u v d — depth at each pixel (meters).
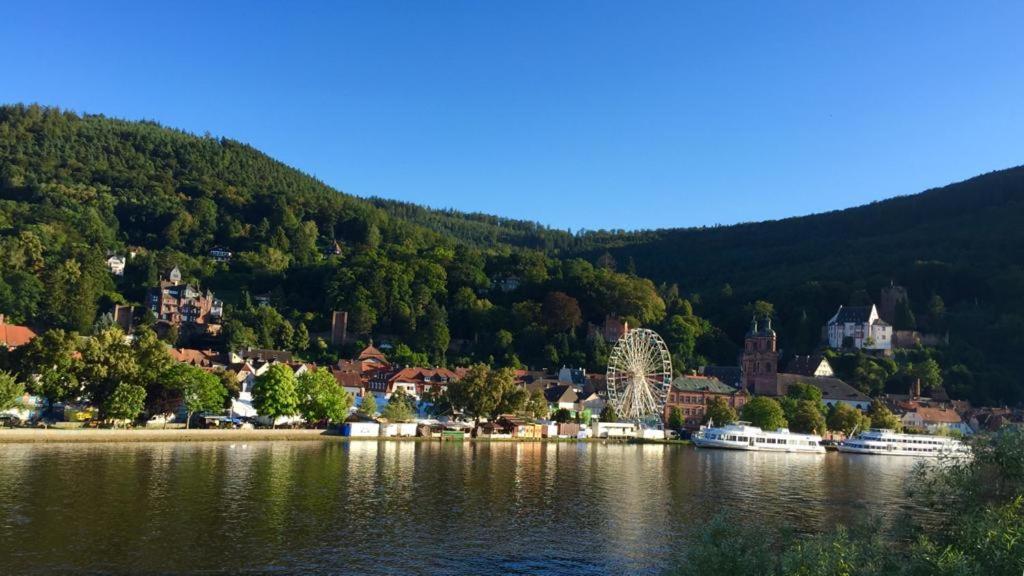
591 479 116.06
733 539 44.47
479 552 67.38
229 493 87.00
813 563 38.09
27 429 124.88
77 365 137.62
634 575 62.22
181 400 152.62
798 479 131.38
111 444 127.94
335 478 102.38
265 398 161.88
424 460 130.38
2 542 61.69
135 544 63.34
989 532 36.47
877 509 97.06
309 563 61.03
